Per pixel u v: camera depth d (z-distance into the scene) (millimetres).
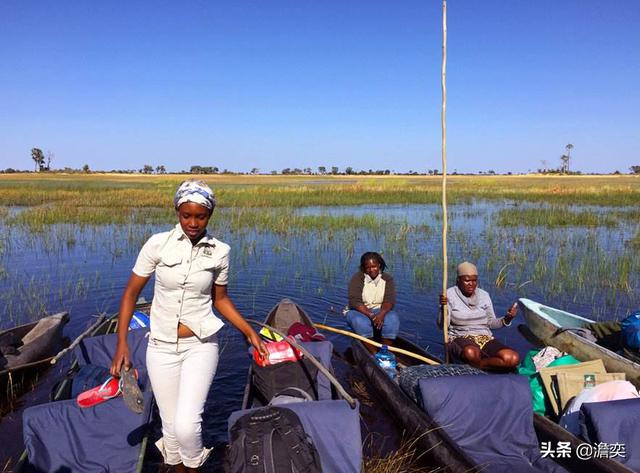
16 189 44656
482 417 4688
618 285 11711
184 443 3684
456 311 6867
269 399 5289
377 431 5559
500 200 38000
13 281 11703
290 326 7355
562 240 17656
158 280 3736
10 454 4969
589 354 6621
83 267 13305
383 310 7719
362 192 43969
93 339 6355
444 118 7027
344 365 7438
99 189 45625
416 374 5441
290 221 22078
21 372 6371
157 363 3840
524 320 9398
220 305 4102
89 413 4641
